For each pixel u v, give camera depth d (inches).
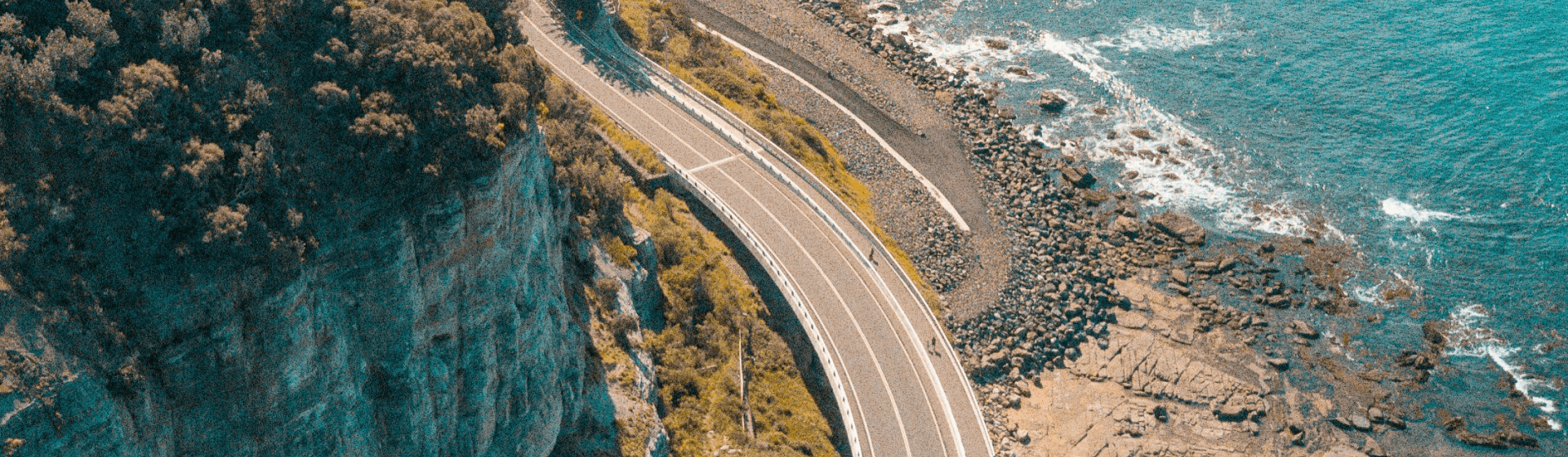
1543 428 5462.6
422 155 3260.3
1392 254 6397.6
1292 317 5964.6
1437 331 5900.6
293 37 3282.5
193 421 2977.4
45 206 2785.4
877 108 7145.7
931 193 6471.5
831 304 5339.6
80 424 2696.9
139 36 3048.7
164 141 2923.2
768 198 5821.9
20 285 2709.2
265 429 3090.6
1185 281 6107.3
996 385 5403.5
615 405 4178.2
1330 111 7500.0
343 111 3245.6
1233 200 6742.1
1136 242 6368.1
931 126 7047.2
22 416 2603.3
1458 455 5359.3
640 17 7372.1
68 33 2957.7
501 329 3543.3
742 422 4650.6
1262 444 5310.0
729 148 6112.2
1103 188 6766.7
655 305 4977.9
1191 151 7126.0
